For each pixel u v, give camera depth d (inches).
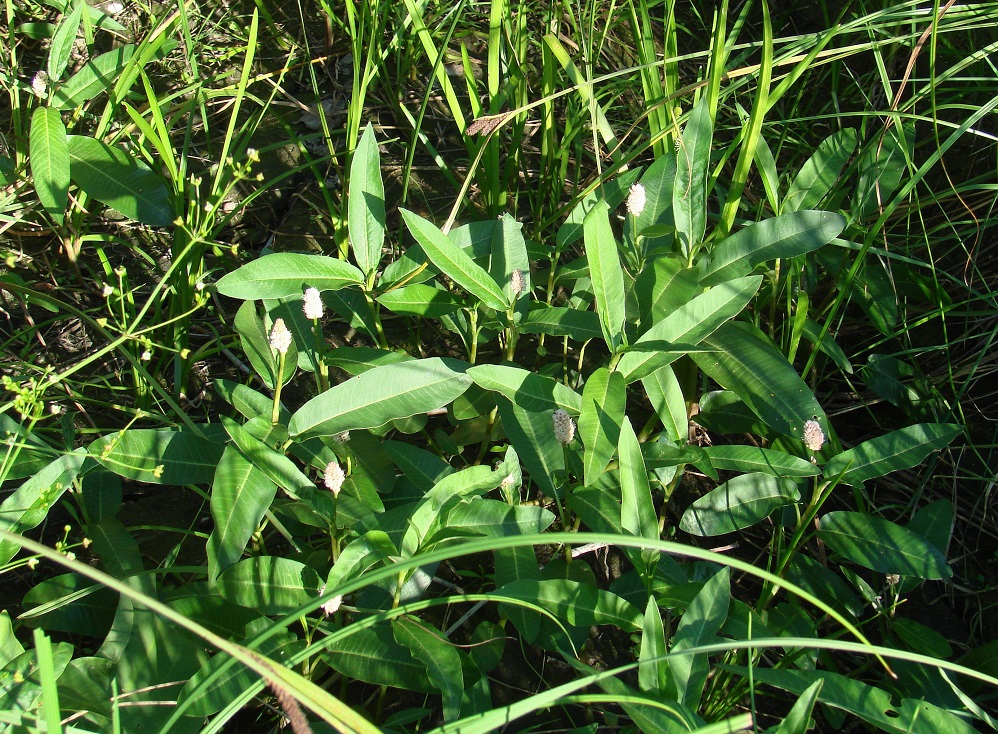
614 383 24.8
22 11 42.4
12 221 33.0
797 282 32.2
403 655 23.5
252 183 38.9
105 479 28.2
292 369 27.2
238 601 23.5
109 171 31.9
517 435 27.2
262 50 44.1
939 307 32.9
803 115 41.4
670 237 30.2
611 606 24.1
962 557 30.5
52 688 18.2
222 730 25.4
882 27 36.0
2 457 25.3
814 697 20.2
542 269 36.6
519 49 37.1
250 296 26.4
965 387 31.9
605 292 25.2
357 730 18.4
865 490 31.9
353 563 22.6
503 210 36.4
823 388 34.8
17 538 17.7
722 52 29.2
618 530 25.8
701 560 27.9
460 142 41.1
